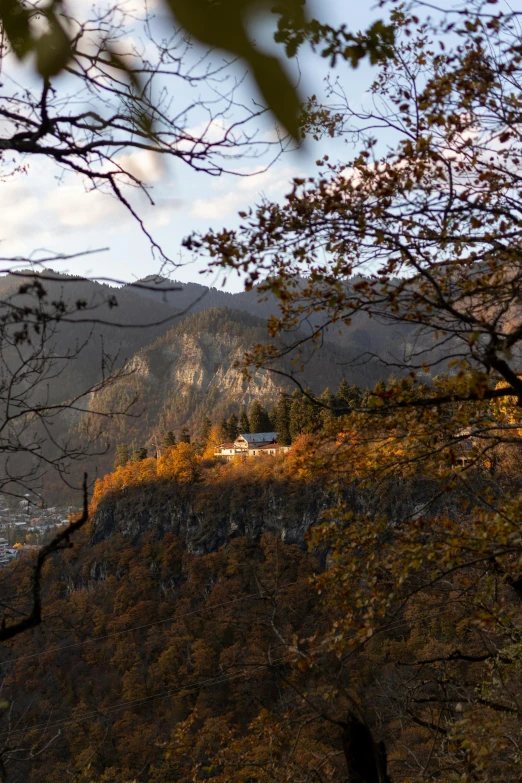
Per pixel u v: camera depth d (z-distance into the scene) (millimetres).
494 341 4453
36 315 1940
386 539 6340
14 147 2463
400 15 2740
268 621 6172
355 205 5199
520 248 4875
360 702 5957
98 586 75500
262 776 6871
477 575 7203
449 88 4961
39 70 779
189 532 82250
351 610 6027
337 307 5285
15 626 2568
